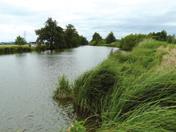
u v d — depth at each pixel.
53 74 24.23
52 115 11.36
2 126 10.17
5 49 60.97
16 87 17.88
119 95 8.59
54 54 57.59
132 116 6.22
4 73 25.64
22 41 85.06
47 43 85.81
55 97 14.30
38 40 85.06
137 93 7.43
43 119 10.89
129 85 8.52
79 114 11.25
